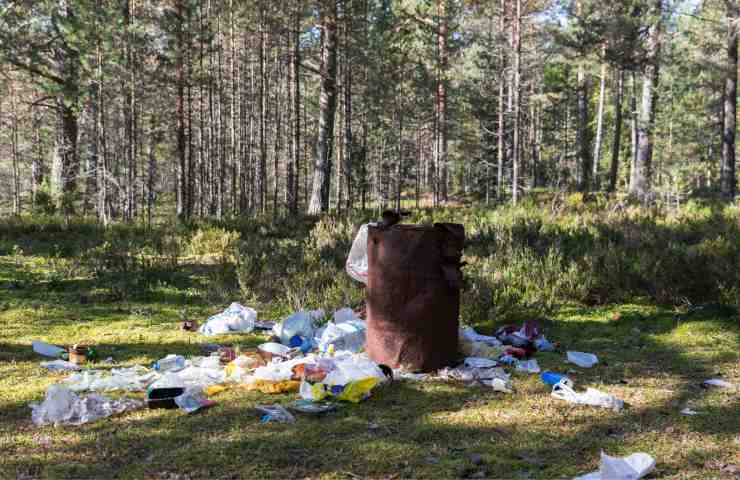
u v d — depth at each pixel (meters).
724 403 3.94
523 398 4.07
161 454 3.13
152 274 8.13
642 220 11.70
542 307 6.56
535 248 8.79
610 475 2.83
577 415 3.75
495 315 6.27
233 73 28.03
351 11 21.30
